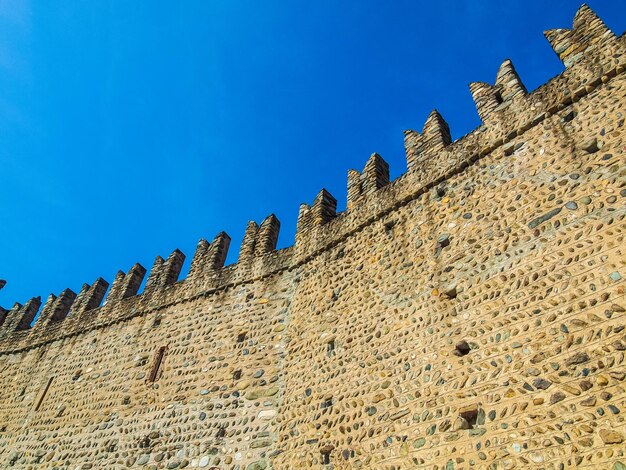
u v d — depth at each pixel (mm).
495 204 9977
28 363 20062
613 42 9594
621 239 7625
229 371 13477
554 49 10805
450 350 8992
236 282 15898
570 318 7613
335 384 10836
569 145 9297
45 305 22953
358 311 11523
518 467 7043
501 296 8750
